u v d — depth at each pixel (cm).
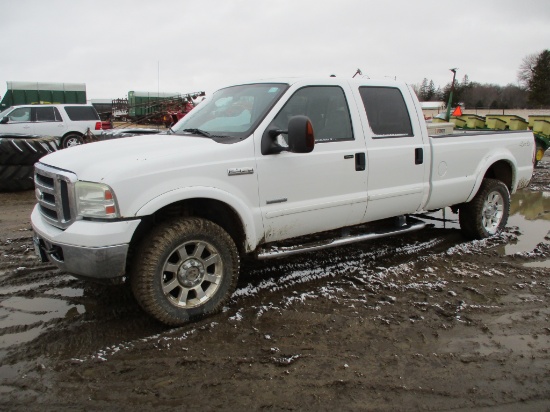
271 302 413
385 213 495
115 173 334
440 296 424
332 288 441
